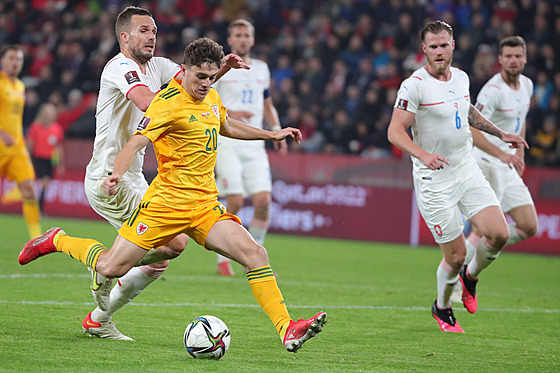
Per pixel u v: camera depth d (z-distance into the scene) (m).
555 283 37.59
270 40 72.00
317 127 60.31
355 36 64.81
